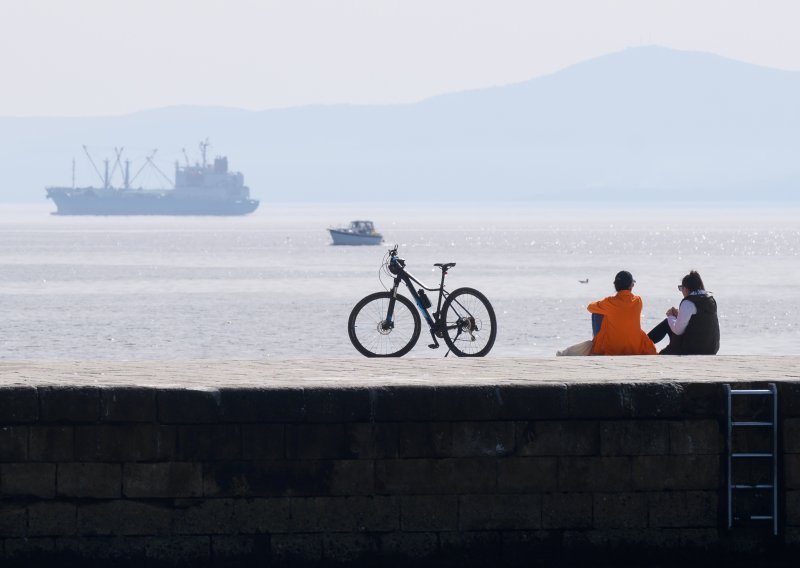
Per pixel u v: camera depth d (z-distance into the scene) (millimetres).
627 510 38031
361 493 37500
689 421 38156
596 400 37750
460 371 42469
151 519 37031
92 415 36719
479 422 37625
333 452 37375
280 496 37344
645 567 38156
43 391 36594
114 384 37156
